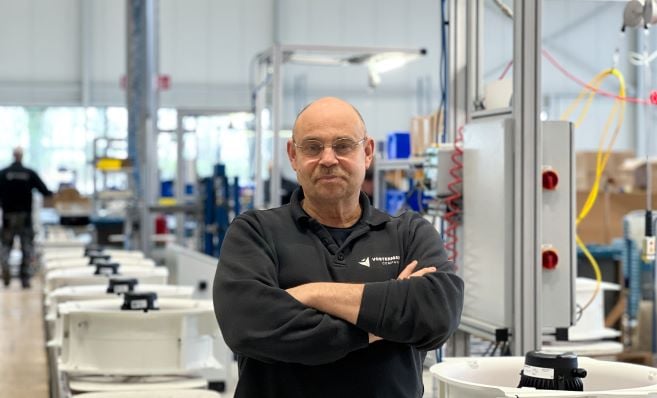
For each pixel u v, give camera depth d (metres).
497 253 3.51
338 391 1.99
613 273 6.11
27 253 11.63
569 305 3.53
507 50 15.15
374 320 1.92
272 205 6.52
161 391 2.79
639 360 5.68
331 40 17.02
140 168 8.66
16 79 16.42
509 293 3.46
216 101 16.91
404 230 2.14
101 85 16.66
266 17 16.97
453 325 1.98
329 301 1.92
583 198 8.56
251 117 11.41
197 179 10.65
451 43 4.21
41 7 16.45
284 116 16.95
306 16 16.98
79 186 17.05
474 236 3.71
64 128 17.03
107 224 10.65
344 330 1.92
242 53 16.97
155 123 8.80
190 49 16.84
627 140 16.42
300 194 2.15
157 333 3.03
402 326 1.92
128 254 6.35
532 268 3.43
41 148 17.00
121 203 11.61
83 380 3.09
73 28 16.56
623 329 6.09
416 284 1.95
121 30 16.69
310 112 2.06
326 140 2.04
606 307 6.07
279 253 2.05
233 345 1.96
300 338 1.91
